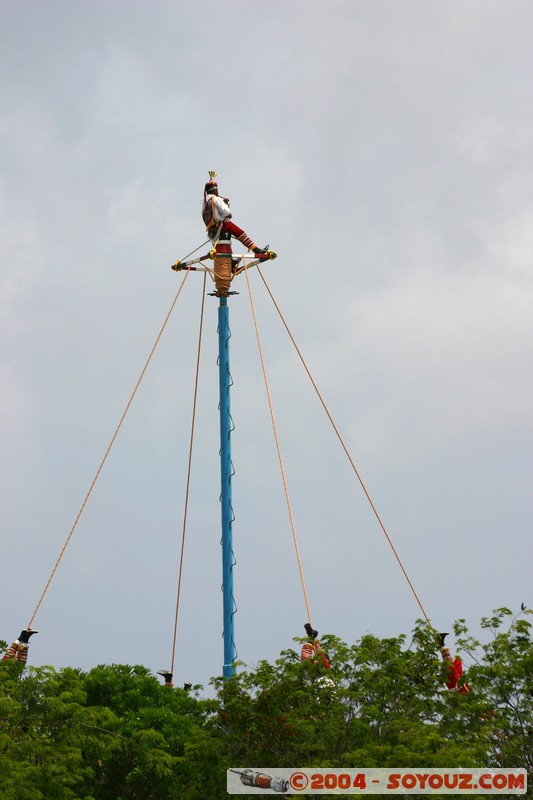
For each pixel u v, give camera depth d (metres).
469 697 34.41
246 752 33.69
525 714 34.34
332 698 33.84
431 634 35.56
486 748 32.72
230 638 39.47
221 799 33.25
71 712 33.84
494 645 35.19
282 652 35.38
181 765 35.00
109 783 36.25
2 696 32.91
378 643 35.16
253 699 33.94
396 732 32.94
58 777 31.81
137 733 34.62
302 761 33.03
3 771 31.02
